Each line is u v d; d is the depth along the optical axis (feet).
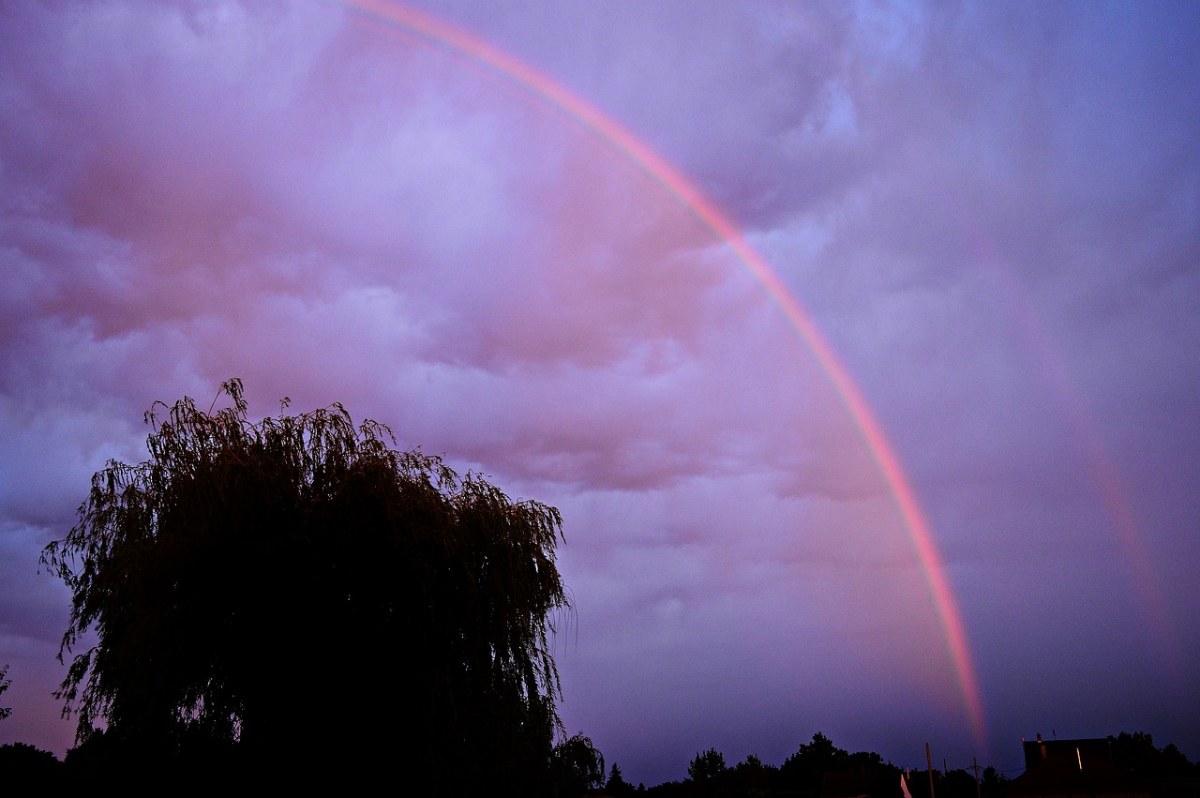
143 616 66.13
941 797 290.15
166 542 67.62
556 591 81.56
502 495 81.41
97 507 71.87
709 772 403.13
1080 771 199.41
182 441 72.64
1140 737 324.80
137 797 64.59
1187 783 222.69
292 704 68.13
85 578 70.74
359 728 68.69
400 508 72.69
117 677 65.98
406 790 68.23
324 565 69.77
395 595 70.90
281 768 67.05
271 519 69.56
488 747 72.84
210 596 67.36
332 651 68.90
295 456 73.82
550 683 79.56
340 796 67.15
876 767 278.87
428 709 69.62
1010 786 201.67
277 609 68.49
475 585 74.79
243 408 76.43
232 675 68.23
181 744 67.31
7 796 71.15
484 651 75.00
